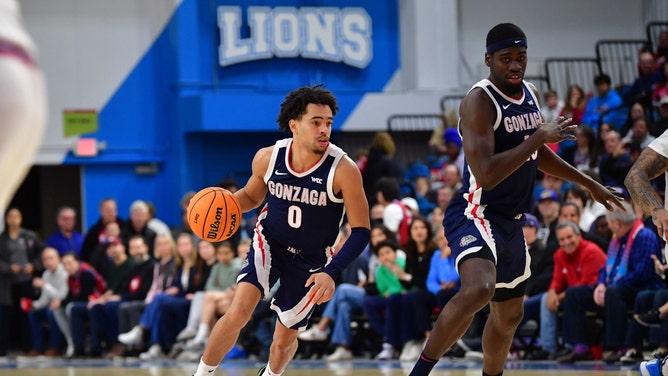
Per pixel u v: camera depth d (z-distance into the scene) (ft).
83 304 44.68
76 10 55.98
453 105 56.59
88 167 56.29
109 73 56.34
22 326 47.29
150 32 56.70
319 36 56.44
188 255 41.81
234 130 54.70
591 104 48.16
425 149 56.13
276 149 18.74
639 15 59.82
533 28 59.21
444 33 57.00
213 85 56.08
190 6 55.72
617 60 58.80
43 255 46.01
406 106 56.18
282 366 19.47
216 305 40.04
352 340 39.32
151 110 56.70
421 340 36.14
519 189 18.26
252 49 55.83
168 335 41.73
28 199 61.67
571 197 36.27
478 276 17.44
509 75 17.81
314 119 17.95
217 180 56.75
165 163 56.85
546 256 34.81
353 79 57.31
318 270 19.01
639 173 17.37
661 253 32.76
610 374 27.81
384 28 57.62
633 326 31.22
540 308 34.06
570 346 32.76
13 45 6.02
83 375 33.17
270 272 18.76
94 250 46.75
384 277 36.86
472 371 30.45
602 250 34.27
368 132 56.85
